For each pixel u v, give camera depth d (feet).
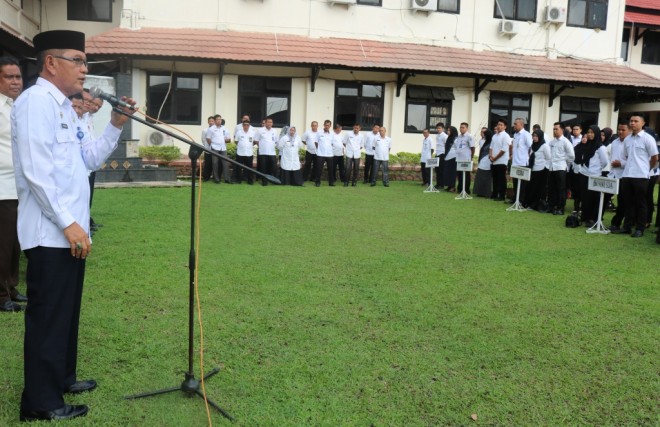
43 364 9.71
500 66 58.39
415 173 56.70
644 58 73.00
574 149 36.63
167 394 11.10
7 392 10.94
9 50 52.90
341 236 25.90
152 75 52.54
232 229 26.50
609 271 21.26
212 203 34.45
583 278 20.15
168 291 17.08
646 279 20.26
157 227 26.37
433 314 15.84
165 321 14.70
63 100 9.82
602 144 32.60
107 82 39.73
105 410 10.39
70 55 9.70
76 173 9.87
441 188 49.16
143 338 13.60
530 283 19.26
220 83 53.16
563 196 35.91
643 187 28.45
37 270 9.56
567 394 11.59
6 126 15.15
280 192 41.55
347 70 55.62
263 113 55.36
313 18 56.75
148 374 11.88
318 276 19.20
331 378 11.91
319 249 23.12
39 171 9.17
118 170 41.93
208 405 10.70
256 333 14.12
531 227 30.55
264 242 24.03
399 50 57.16
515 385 11.90
